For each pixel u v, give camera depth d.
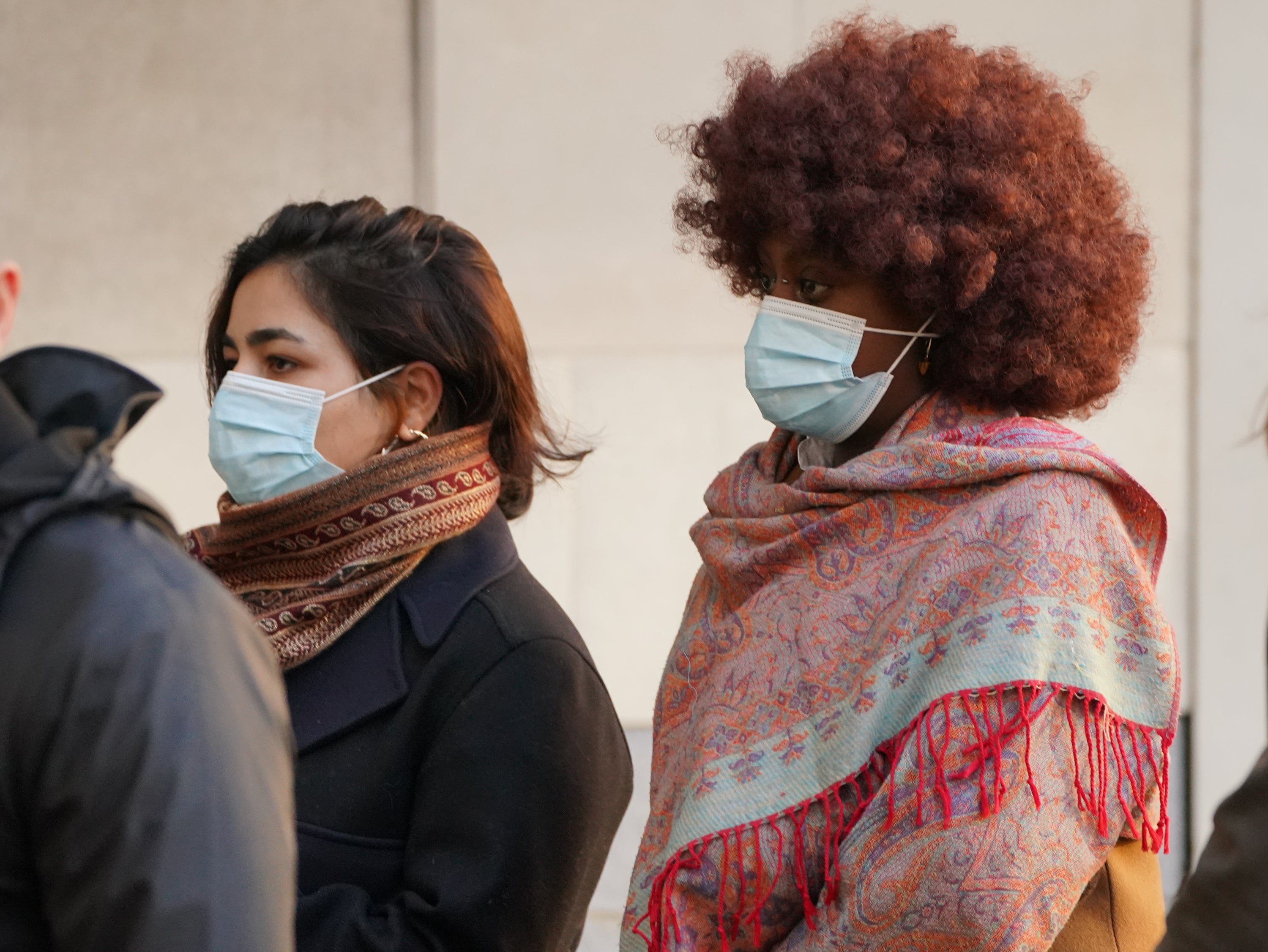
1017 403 4.53
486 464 4.64
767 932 4.11
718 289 9.17
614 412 9.21
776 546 4.45
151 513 2.63
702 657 4.66
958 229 4.22
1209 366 9.01
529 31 9.17
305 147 9.34
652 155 9.17
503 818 4.11
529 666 4.25
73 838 2.30
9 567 2.43
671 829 4.29
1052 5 9.04
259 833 2.41
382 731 4.27
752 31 9.11
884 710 4.02
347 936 4.00
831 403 4.52
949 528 4.17
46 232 9.39
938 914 3.79
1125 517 4.30
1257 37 8.92
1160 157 9.02
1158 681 4.00
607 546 9.20
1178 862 9.09
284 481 4.49
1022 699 3.82
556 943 4.22
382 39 9.29
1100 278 4.41
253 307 4.50
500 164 9.20
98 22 9.35
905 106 4.35
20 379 2.69
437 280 4.55
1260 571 9.01
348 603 4.38
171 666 2.39
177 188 9.38
